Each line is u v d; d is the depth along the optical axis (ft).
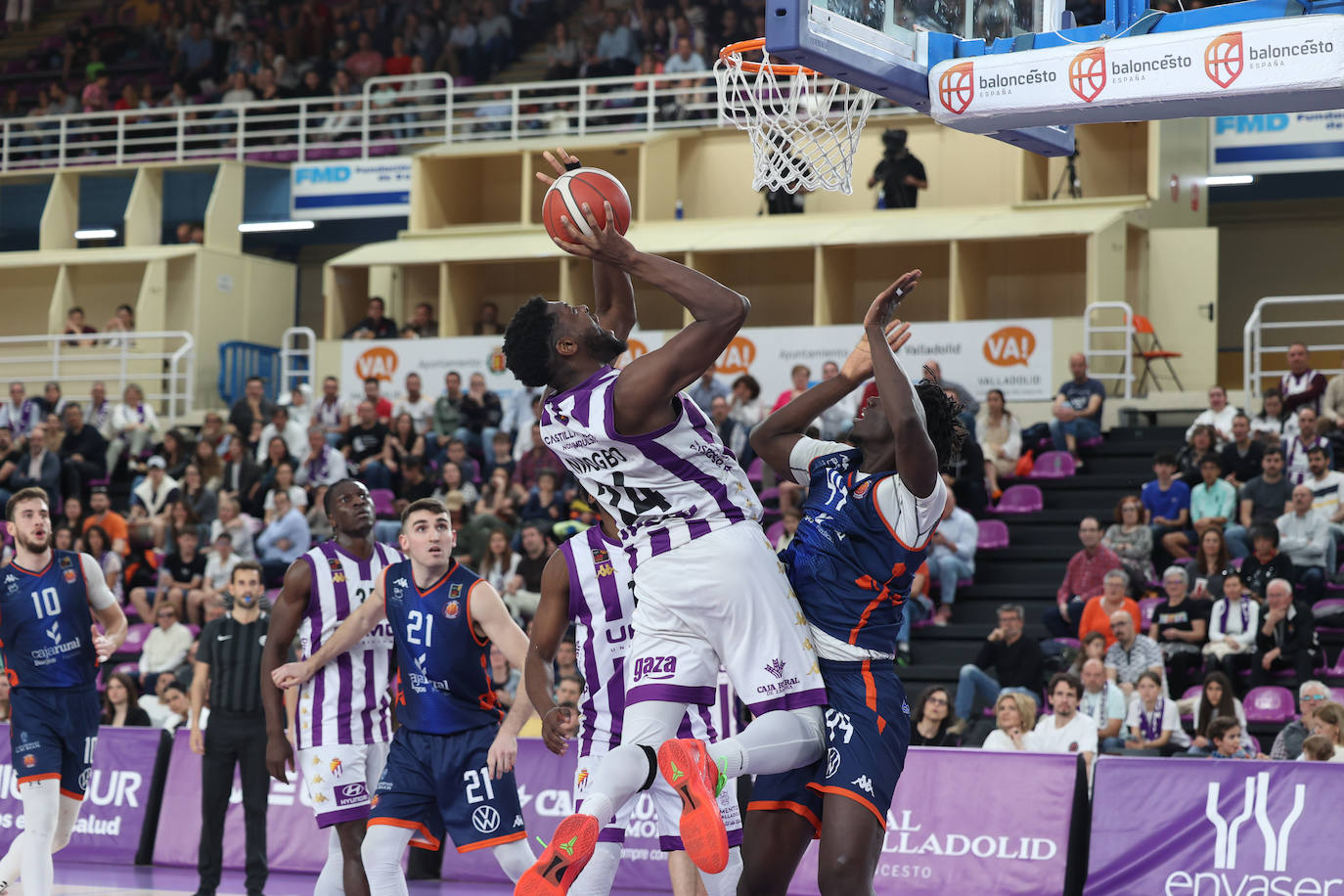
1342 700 40.78
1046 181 76.02
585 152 81.05
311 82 93.50
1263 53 20.72
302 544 57.77
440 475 61.62
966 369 65.72
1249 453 51.47
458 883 37.81
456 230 82.38
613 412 16.42
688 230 76.64
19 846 28.86
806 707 17.19
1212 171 73.87
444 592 25.02
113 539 60.08
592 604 22.40
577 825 15.64
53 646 28.86
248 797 34.22
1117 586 43.86
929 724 40.16
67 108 100.99
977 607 51.06
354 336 77.20
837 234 72.18
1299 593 45.57
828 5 21.11
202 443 65.31
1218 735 36.76
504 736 24.31
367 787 26.78
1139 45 21.65
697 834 15.49
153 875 38.27
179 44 101.45
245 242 93.97
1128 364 63.41
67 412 67.72
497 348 73.05
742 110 23.77
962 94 22.91
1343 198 79.97
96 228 90.07
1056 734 37.70
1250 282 82.28
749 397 59.72
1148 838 32.78
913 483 17.61
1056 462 57.62
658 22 88.74
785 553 18.54
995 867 33.81
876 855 17.44
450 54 93.35
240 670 34.22
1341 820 31.32
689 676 17.01
